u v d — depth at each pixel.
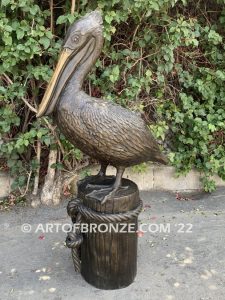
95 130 2.40
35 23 3.43
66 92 2.45
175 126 4.25
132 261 2.83
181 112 4.24
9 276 2.95
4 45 3.41
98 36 2.47
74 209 2.79
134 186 2.75
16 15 3.42
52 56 3.58
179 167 4.37
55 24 3.68
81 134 2.43
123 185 2.74
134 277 2.91
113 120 2.41
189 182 4.48
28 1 3.25
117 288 2.81
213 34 3.86
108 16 3.36
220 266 3.08
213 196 4.32
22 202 4.02
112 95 3.87
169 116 4.16
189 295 2.76
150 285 2.86
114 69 3.65
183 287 2.84
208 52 4.18
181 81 4.15
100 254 2.73
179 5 3.98
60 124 2.49
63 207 3.98
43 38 3.37
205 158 4.30
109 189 2.68
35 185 4.05
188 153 4.27
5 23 3.25
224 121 4.22
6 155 3.94
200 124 4.05
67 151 3.93
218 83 4.18
